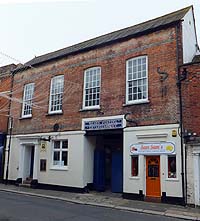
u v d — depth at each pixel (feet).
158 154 41.06
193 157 37.99
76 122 52.42
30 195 47.24
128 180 43.37
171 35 43.47
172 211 33.99
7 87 69.10
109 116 47.85
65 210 33.37
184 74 40.83
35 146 58.39
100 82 50.65
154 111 42.78
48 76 60.23
